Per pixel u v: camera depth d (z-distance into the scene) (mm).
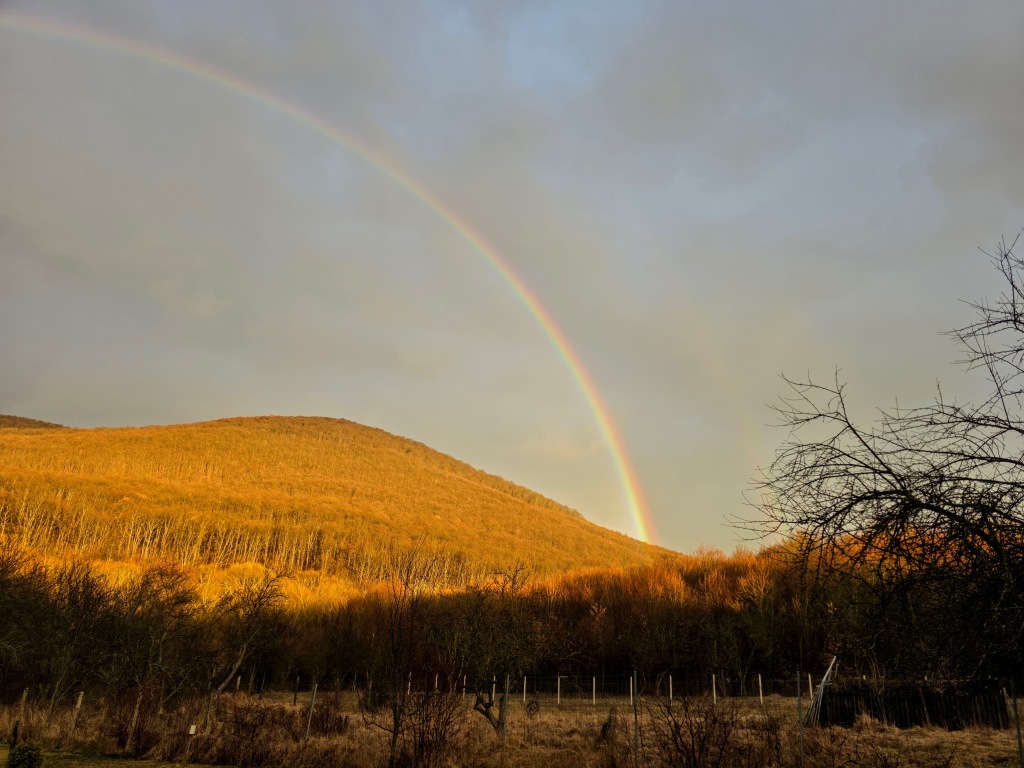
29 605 21688
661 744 11031
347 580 79688
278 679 40156
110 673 20609
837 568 4969
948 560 4656
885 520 4699
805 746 13039
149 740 15648
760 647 31562
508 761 13602
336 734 18109
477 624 17062
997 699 16625
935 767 11547
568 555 146625
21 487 95062
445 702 13070
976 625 4508
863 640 4918
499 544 134500
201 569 62188
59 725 18219
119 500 102750
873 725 16938
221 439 180625
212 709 18969
